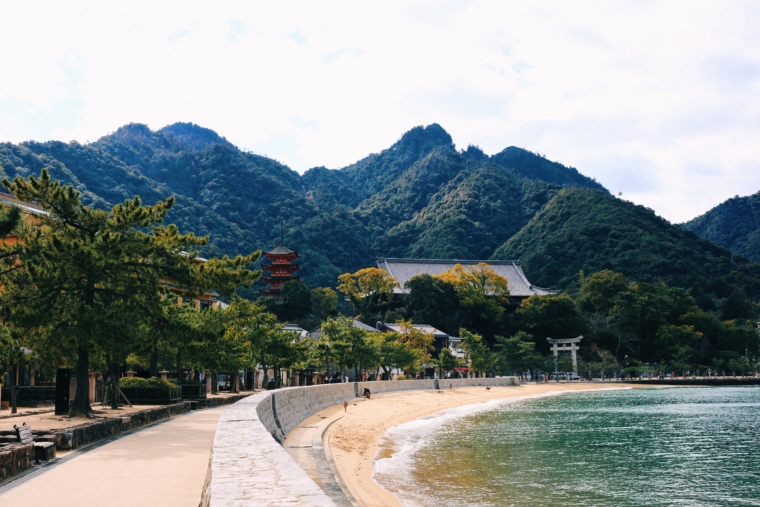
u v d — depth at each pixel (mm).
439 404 82812
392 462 35094
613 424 59406
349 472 30000
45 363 35406
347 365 95062
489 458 37656
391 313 168625
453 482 29750
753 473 33812
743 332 176500
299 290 159250
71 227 32531
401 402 77625
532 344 147250
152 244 32000
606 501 26875
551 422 61406
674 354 163125
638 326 172375
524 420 63594
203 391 47906
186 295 34438
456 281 178500
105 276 31453
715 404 87438
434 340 144125
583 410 77188
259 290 189625
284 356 72938
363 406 66562
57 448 21062
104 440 24203
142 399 39812
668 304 175625
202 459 18859
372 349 94250
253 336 66188
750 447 43844
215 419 34125
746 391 125250
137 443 23078
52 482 15133
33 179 30953
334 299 182125
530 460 37125
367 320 173125
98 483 14969
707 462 37344
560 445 44062
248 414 22359
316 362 95000
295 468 10164
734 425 58719
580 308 191000
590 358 167125
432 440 46344
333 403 62469
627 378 154250
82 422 26391
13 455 16578
